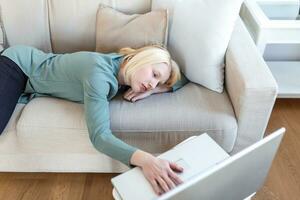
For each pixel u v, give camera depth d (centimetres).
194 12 144
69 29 166
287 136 181
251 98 123
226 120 129
